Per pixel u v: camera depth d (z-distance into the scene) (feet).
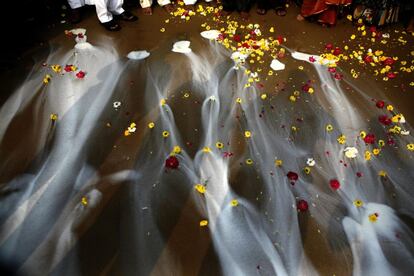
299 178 10.91
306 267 8.97
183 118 12.61
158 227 9.61
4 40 15.69
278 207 10.17
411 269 9.01
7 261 8.80
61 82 13.84
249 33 17.04
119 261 8.91
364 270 8.96
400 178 11.05
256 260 9.06
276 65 15.07
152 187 10.51
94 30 16.75
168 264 8.90
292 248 9.30
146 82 14.02
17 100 13.03
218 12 18.24
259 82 14.26
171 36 16.55
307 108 13.26
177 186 10.55
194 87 13.88
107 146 11.58
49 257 8.91
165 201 10.18
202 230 9.59
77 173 10.78
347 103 13.56
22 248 9.06
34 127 12.09
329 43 16.66
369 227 9.80
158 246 9.22
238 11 18.07
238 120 12.65
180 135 12.02
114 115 12.61
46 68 14.46
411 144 11.94
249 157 11.44
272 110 13.10
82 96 13.28
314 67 15.19
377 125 12.73
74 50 15.49
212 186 10.60
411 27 17.43
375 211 10.17
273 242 9.41
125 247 9.16
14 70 14.28
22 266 8.72
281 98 13.62
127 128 12.18
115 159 11.22
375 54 15.90
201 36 16.63
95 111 12.73
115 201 10.14
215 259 9.04
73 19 16.93
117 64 14.84
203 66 14.90
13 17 16.81
